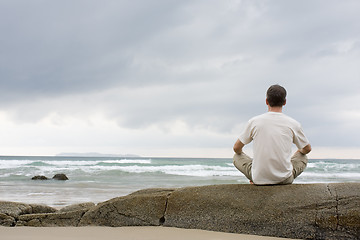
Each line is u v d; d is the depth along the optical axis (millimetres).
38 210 4812
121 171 24656
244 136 3930
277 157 3701
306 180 19344
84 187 13812
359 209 3340
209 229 3699
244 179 18531
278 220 3504
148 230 3652
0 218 4270
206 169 27859
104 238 3209
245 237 3355
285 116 3840
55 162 37125
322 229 3373
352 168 31172
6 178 19031
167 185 15094
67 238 3193
